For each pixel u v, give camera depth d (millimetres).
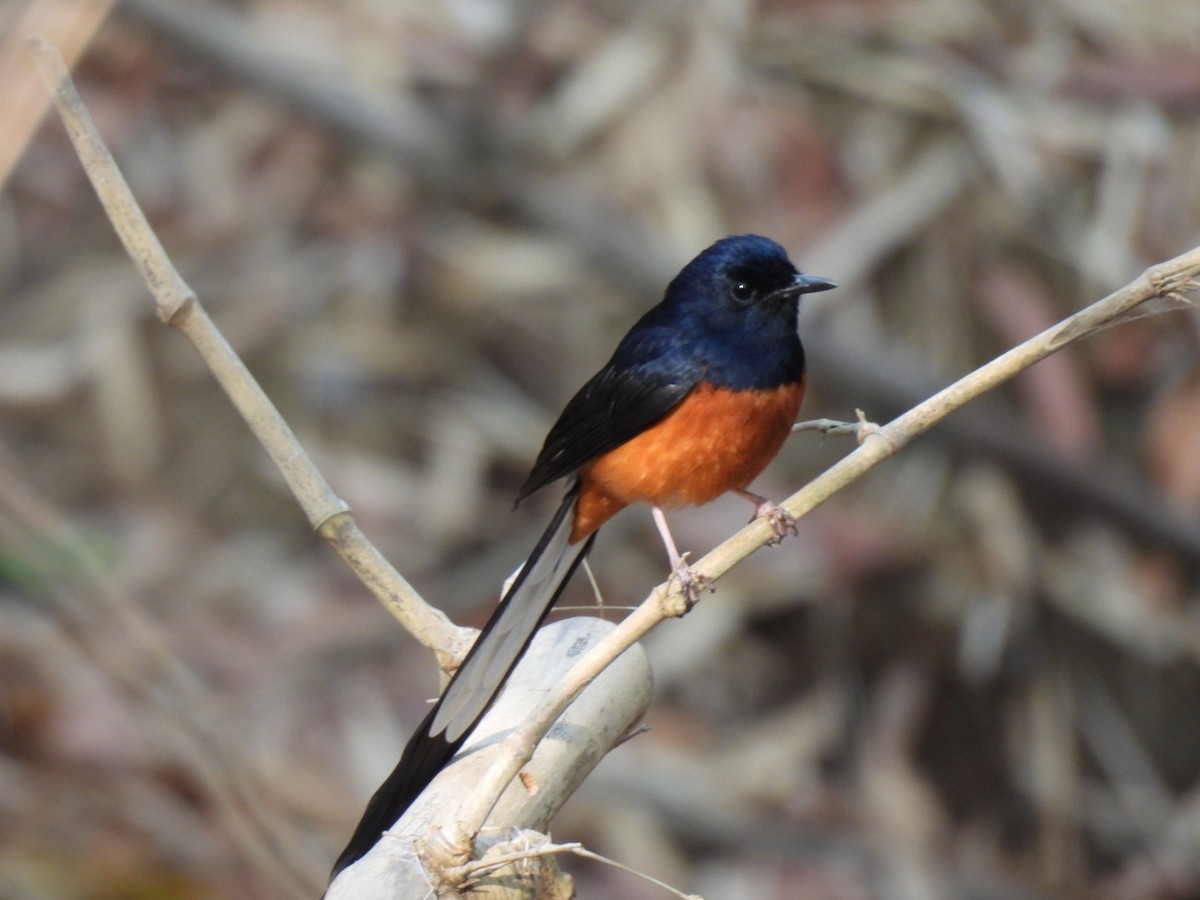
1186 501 13117
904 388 12797
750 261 7082
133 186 14516
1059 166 13367
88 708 10047
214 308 14148
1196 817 13055
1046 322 13109
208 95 14719
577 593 12789
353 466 13711
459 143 13648
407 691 12094
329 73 13961
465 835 4523
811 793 12469
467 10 14266
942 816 12812
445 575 13281
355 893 4578
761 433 7129
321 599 12859
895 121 13617
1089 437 13008
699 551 12727
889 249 13180
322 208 14367
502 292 14023
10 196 14492
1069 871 12883
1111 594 13188
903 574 13000
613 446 7129
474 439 13875
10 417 13781
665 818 11953
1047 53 13758
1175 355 13258
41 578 6250
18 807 9609
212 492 13688
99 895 9172
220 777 6250
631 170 13617
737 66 13711
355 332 14117
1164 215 13250
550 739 5258
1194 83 13438
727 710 12844
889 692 13055
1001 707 13211
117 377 13891
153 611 12219
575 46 13938
